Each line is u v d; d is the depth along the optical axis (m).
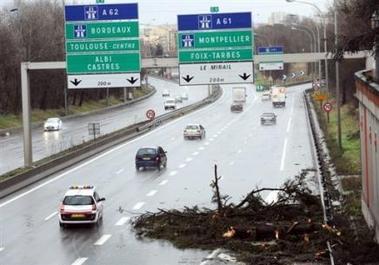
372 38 20.33
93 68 39.25
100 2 38.94
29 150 45.16
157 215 29.20
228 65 39.06
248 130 77.06
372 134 23.55
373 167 23.47
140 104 136.38
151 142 67.44
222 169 47.44
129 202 35.50
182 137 71.69
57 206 34.78
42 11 110.69
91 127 61.25
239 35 38.91
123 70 39.19
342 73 80.00
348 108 80.88
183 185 40.88
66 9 39.09
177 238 26.22
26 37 102.00
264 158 52.72
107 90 131.50
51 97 113.75
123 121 94.19
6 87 96.69
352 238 22.84
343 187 34.84
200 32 39.00
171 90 185.50
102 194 38.22
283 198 29.44
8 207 35.00
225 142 65.75
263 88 161.00
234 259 22.94
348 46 20.80
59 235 27.98
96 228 29.19
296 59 40.00
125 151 60.34
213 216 27.39
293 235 24.88
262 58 39.50
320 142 59.00
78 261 23.58
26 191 40.09
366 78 25.84
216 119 94.81
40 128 85.88
